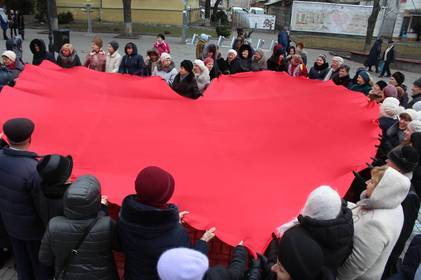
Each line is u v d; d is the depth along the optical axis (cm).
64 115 524
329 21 2952
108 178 398
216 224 341
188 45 2234
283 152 467
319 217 262
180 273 201
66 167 322
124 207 274
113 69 900
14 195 353
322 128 529
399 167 367
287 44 1745
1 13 1919
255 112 579
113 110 552
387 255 308
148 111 561
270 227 340
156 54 897
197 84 746
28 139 362
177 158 444
